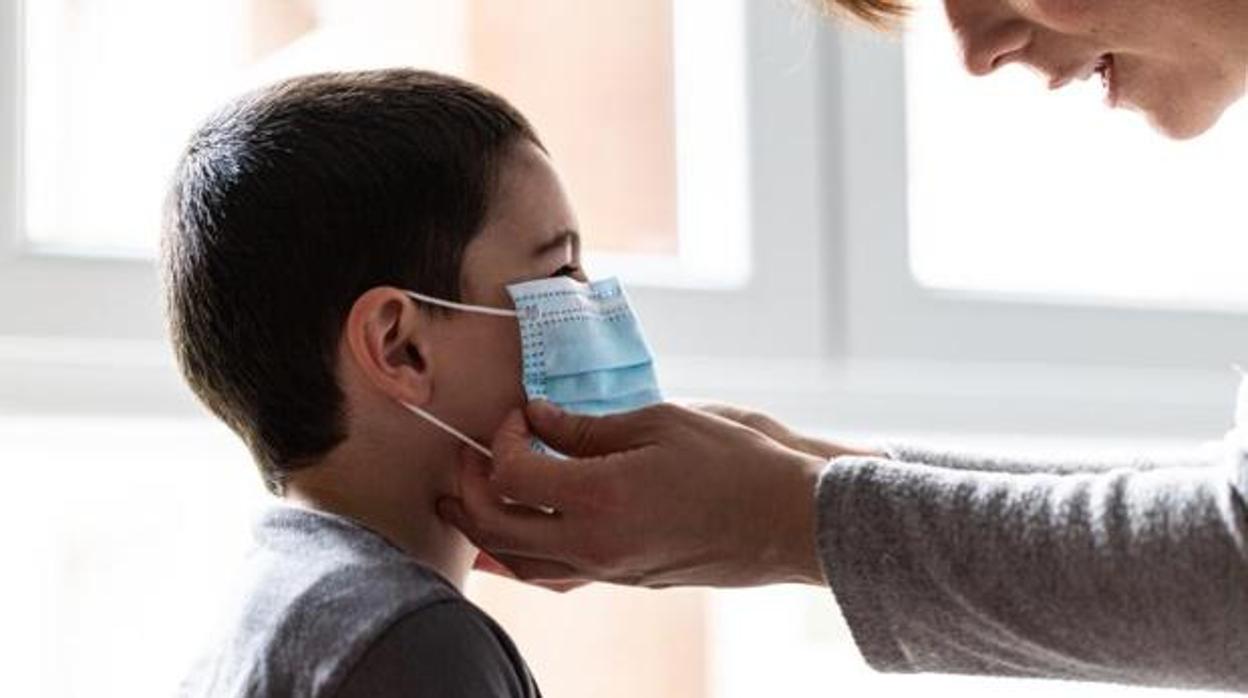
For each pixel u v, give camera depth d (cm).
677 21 258
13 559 231
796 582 155
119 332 226
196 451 235
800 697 262
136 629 235
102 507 234
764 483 153
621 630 248
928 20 262
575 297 168
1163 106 171
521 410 163
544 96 250
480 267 166
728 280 252
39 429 228
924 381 259
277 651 149
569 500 156
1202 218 280
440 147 166
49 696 231
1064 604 146
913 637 151
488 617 154
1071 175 275
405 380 163
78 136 232
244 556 168
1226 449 153
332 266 163
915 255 266
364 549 155
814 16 228
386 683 145
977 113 271
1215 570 142
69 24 232
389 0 243
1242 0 162
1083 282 275
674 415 157
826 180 256
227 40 238
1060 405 265
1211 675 146
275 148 167
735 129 255
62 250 225
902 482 151
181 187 172
